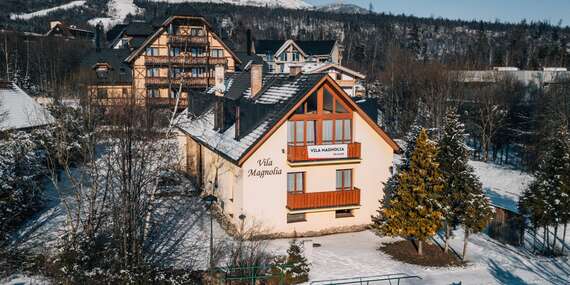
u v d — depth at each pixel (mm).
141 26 85812
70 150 31453
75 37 115500
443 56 124438
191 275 22750
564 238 29344
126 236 22797
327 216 29188
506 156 57031
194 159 37938
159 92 66375
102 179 33250
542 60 110688
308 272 23328
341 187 29531
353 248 27109
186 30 65938
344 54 141750
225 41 78688
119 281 21672
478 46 136125
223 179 30609
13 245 25047
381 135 29547
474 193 26234
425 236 25875
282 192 28125
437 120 54781
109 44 111188
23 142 31141
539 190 28125
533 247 29000
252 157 27375
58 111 30109
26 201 29172
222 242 26906
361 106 31812
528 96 65562
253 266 23266
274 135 27641
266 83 34125
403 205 26188
